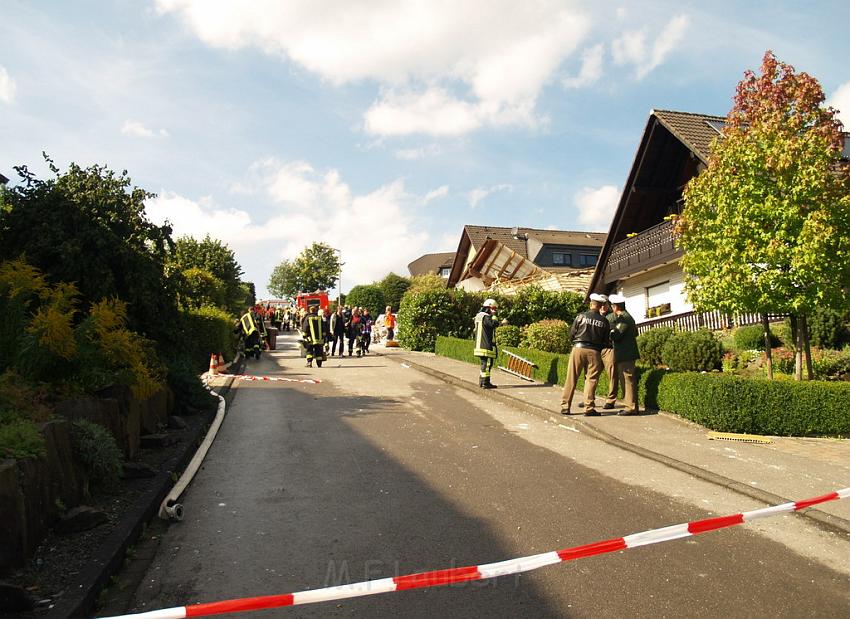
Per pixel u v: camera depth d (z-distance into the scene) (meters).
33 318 6.87
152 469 6.78
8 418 4.97
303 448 8.73
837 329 14.43
